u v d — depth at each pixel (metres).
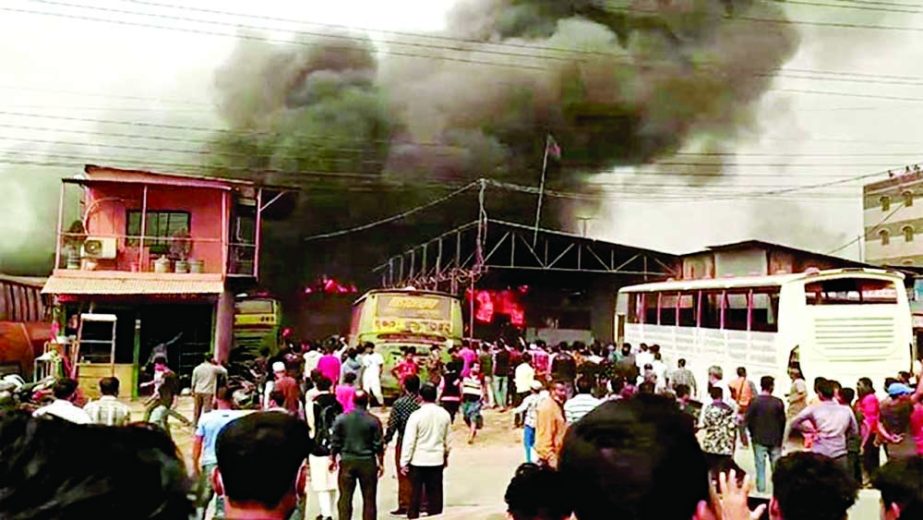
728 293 21.89
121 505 1.15
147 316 26.39
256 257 27.61
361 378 20.59
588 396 10.17
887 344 18.92
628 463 1.57
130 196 27.20
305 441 2.59
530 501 3.26
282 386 12.64
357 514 10.85
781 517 2.88
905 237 49.41
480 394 18.58
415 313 26.39
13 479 1.14
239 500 2.48
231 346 28.70
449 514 9.62
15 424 1.21
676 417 1.68
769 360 19.55
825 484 2.81
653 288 26.28
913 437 10.37
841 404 9.97
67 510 1.12
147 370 25.58
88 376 24.00
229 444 2.48
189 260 26.58
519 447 17.77
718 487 2.78
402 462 9.65
